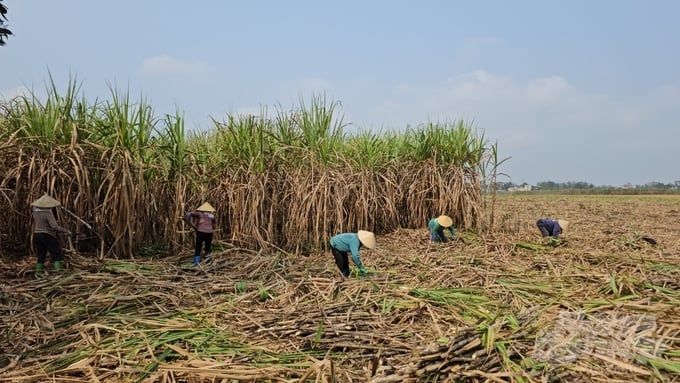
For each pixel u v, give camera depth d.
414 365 4.03
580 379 3.84
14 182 9.09
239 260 9.00
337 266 7.79
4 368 4.40
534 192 59.72
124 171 9.05
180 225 10.06
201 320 5.57
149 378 4.12
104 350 4.64
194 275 7.90
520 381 3.76
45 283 7.02
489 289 6.55
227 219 10.83
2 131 9.02
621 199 36.53
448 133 13.63
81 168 8.72
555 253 9.27
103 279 7.23
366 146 12.64
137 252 9.66
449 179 13.35
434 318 5.36
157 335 5.05
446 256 9.00
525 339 4.53
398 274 7.64
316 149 10.55
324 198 10.12
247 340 5.04
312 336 5.01
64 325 5.47
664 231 14.18
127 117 9.46
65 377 4.18
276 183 10.47
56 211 8.88
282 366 4.29
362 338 4.90
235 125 10.70
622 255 9.20
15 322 5.53
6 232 9.22
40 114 9.08
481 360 4.10
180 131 10.16
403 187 13.48
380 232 12.48
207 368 4.23
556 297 6.10
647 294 6.10
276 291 6.71
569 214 20.64
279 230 10.68
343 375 4.14
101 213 9.18
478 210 12.98
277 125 10.89
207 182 10.75
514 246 9.86
